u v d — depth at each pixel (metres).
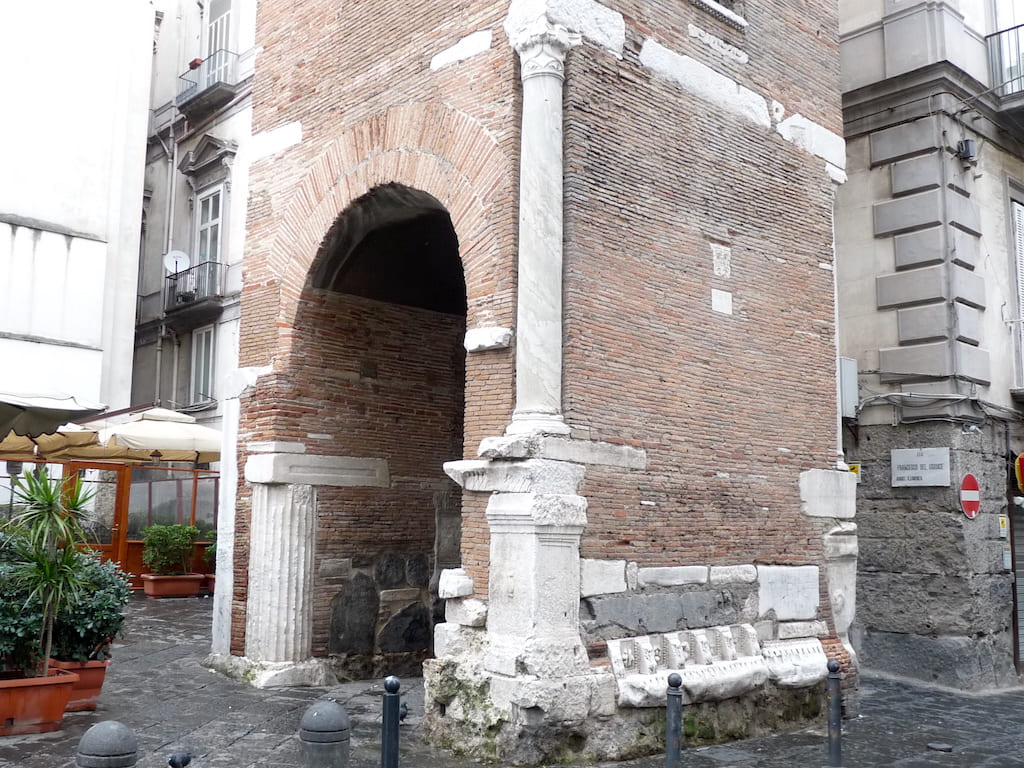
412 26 10.50
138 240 24.61
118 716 9.21
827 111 12.20
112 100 24.03
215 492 21.20
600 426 8.94
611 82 9.51
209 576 19.36
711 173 10.46
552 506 8.35
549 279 8.75
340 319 11.97
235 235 25.23
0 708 8.23
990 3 15.40
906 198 14.38
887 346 14.38
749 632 9.95
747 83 11.09
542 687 8.03
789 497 10.78
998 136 15.23
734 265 10.57
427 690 8.78
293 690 10.73
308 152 11.64
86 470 21.77
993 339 14.55
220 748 8.24
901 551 13.86
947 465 13.46
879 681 13.38
